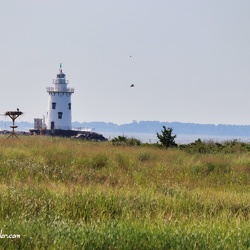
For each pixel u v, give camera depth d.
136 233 34.00
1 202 43.50
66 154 97.81
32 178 64.06
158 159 105.75
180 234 34.66
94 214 43.69
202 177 81.88
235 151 143.62
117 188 56.41
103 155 98.25
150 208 46.84
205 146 144.25
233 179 80.75
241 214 47.41
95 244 32.06
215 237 34.59
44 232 33.38
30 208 43.12
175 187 62.41
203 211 48.38
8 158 86.06
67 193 49.16
